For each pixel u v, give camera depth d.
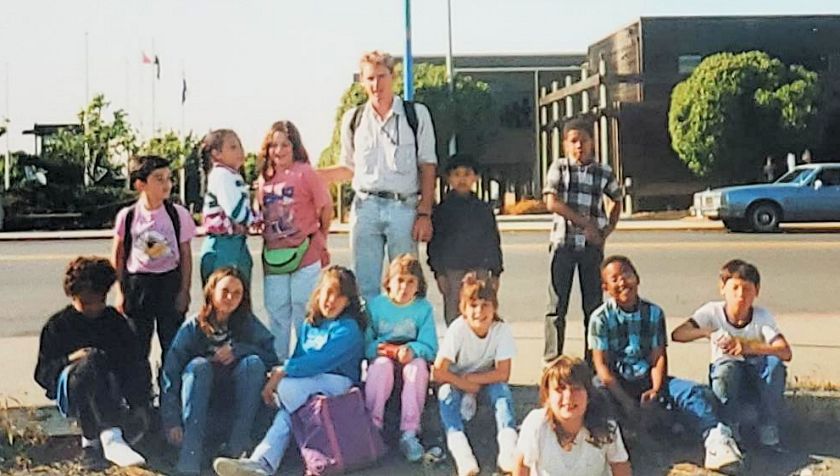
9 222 34.88
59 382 5.80
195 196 28.38
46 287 14.74
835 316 10.80
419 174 6.82
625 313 6.07
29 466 5.72
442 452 5.89
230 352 5.82
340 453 5.56
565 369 4.79
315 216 6.68
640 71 39.78
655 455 5.90
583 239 7.20
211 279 5.87
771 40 40.53
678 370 7.64
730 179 36.09
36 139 44.34
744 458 5.65
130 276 6.28
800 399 6.80
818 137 36.09
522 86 46.78
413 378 5.86
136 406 6.07
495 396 5.83
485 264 7.04
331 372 5.77
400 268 6.11
